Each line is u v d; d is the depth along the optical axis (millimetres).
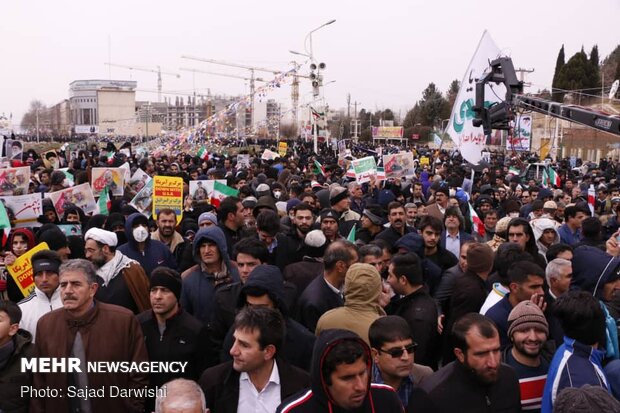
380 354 3857
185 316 4867
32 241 6723
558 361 3898
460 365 3740
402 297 5441
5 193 10422
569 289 5633
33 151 23094
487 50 13297
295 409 3201
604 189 14945
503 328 4820
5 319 4406
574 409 2828
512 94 9367
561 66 70000
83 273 4395
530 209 11250
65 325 4422
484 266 5520
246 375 3855
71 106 166375
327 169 18047
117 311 4559
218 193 11430
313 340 4582
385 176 15289
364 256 5902
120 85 162125
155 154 29094
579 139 48750
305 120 72875
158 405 3352
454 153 39594
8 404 4383
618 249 6262
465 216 10242
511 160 30250
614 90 40656
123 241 8031
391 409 3396
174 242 7992
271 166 19375
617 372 3838
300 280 6316
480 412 3635
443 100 92750
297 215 7340
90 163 20047
